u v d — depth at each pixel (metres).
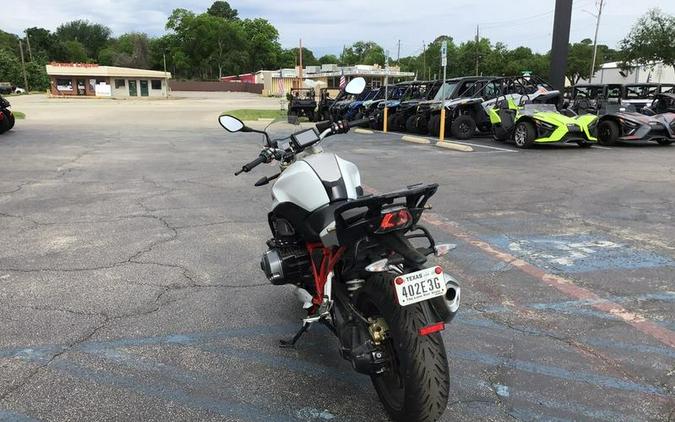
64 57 131.38
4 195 8.70
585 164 11.88
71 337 3.92
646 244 5.97
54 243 6.12
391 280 2.72
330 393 3.25
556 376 3.40
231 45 120.56
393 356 2.77
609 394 3.21
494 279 4.98
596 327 4.04
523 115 14.84
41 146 15.64
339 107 25.14
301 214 3.29
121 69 71.12
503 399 3.17
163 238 6.32
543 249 5.84
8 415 3.01
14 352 3.70
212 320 4.23
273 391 3.27
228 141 17.75
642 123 14.84
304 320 3.27
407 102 20.95
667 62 52.66
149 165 12.07
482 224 6.85
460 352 3.70
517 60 78.00
